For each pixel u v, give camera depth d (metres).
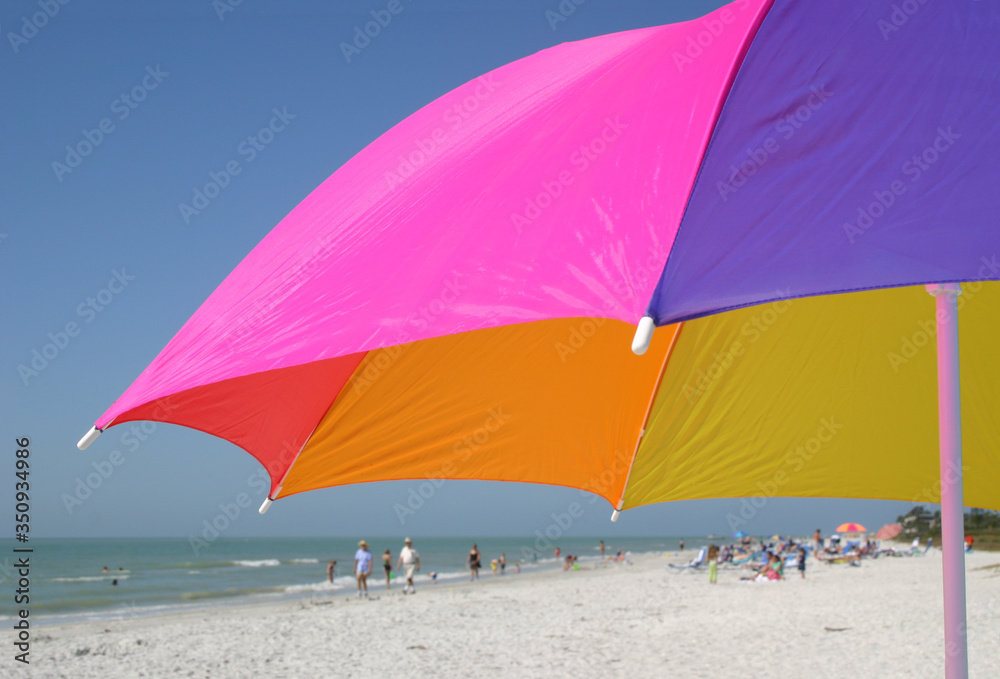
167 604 24.14
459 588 26.31
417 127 3.07
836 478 3.84
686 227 1.72
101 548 98.88
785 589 19.80
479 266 1.98
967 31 2.11
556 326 3.12
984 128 1.92
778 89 1.98
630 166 2.05
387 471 3.25
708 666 8.83
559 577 33.66
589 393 3.41
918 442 3.64
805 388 3.60
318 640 12.68
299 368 2.71
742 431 3.74
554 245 1.94
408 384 3.07
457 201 2.29
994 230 1.72
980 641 8.73
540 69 3.14
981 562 25.14
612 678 8.52
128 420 2.42
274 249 2.64
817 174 1.84
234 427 2.79
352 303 2.08
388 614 16.53
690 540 174.38
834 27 2.08
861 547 38.00
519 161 2.31
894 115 1.94
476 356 3.12
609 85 2.50
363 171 2.92
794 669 8.30
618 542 151.75
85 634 14.44
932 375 3.46
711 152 1.87
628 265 1.75
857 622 11.43
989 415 3.30
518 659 10.09
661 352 3.43
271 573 44.69
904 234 1.72
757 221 1.75
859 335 3.43
